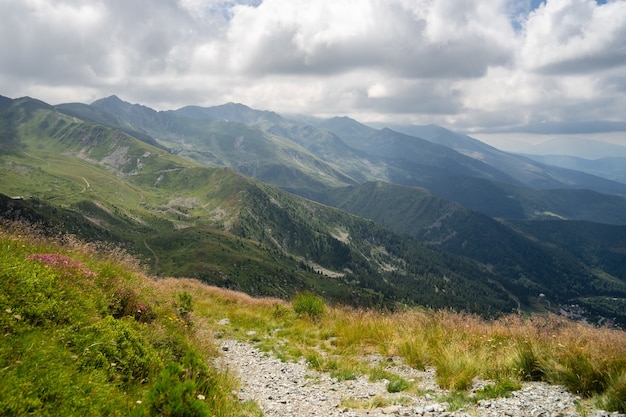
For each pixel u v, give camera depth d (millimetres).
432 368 11625
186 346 11242
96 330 8547
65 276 10578
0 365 5844
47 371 6180
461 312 16234
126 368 8023
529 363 10047
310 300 20906
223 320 19875
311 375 11578
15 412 5172
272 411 8422
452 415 7676
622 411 7441
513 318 14156
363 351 14148
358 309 19672
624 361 8812
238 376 11141
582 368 8984
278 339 16625
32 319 7820
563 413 7551
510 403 8172
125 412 6383
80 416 5762
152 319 12477
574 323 12586
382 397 9203
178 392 5895
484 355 11148
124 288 12578
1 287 7879
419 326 14875
